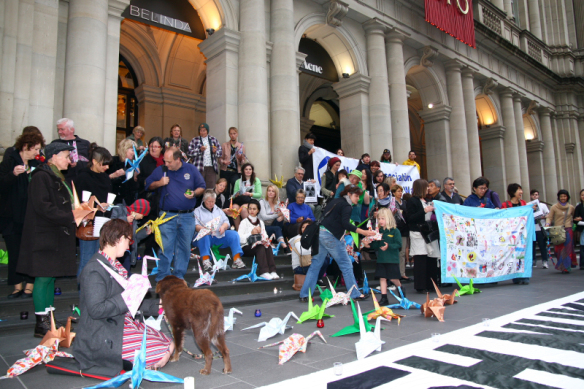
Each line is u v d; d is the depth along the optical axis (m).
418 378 2.70
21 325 4.05
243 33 9.73
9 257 4.34
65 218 3.68
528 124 21.70
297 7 11.10
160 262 5.13
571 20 25.62
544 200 21.33
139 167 6.12
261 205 7.87
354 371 2.87
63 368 2.86
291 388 2.59
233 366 3.09
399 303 5.45
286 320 4.03
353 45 12.29
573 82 22.77
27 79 6.61
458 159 15.29
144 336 2.71
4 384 2.74
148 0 8.80
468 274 6.89
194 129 14.25
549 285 7.29
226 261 6.55
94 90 7.05
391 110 12.94
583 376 2.69
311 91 17.73
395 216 7.75
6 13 6.46
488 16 18.94
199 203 7.69
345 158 10.02
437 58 15.33
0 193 4.33
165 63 13.63
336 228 5.57
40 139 4.46
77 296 4.83
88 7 7.19
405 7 13.72
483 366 2.92
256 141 9.36
